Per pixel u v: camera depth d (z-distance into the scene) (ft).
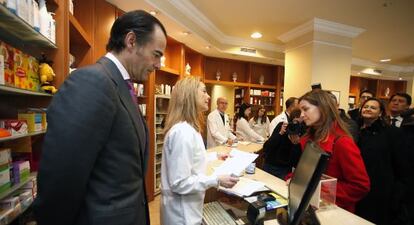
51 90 4.67
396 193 5.20
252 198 3.94
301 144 4.91
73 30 5.91
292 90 13.79
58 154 2.00
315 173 2.37
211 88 21.13
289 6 10.94
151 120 11.21
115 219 2.37
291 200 3.17
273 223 3.42
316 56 12.42
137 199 2.66
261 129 16.60
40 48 4.80
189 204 3.74
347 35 13.15
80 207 2.30
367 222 3.33
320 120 4.34
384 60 21.70
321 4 10.63
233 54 16.33
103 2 8.08
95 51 7.80
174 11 10.12
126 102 2.60
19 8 3.46
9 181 3.66
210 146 11.73
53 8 4.83
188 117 3.97
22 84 3.92
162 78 13.62
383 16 11.68
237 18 12.59
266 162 7.51
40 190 2.09
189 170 3.65
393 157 5.40
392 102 8.65
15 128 3.75
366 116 5.80
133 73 2.83
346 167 3.93
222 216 3.94
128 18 2.69
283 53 17.72
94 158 2.16
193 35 12.17
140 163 2.76
